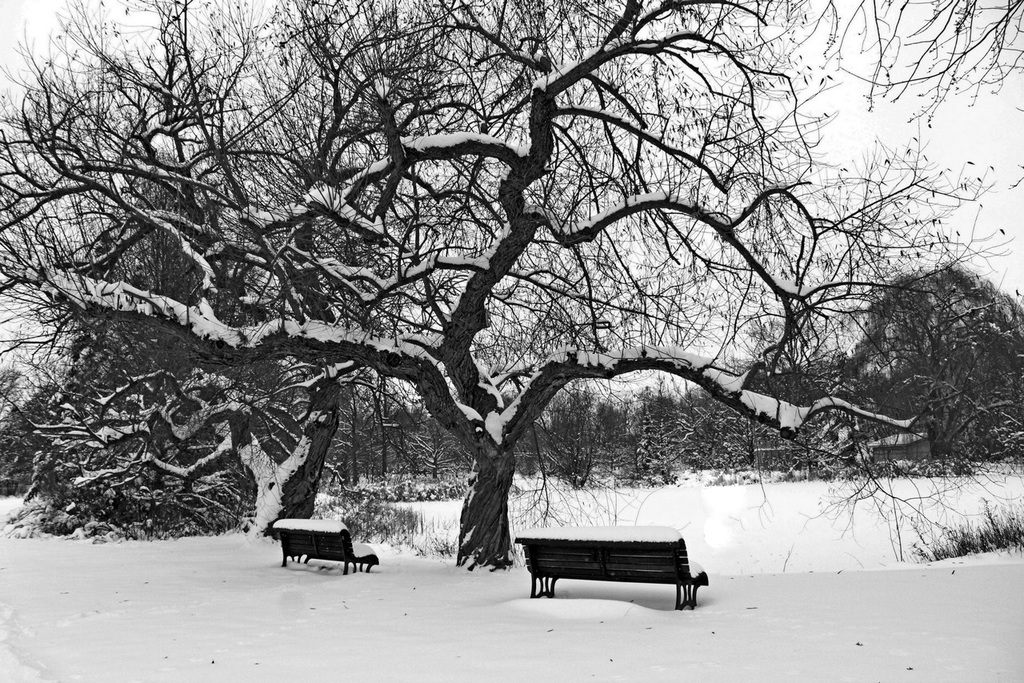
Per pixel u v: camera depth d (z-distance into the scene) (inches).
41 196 462.0
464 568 488.1
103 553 604.4
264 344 431.2
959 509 748.0
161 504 790.5
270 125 454.6
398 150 414.3
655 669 196.5
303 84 455.5
